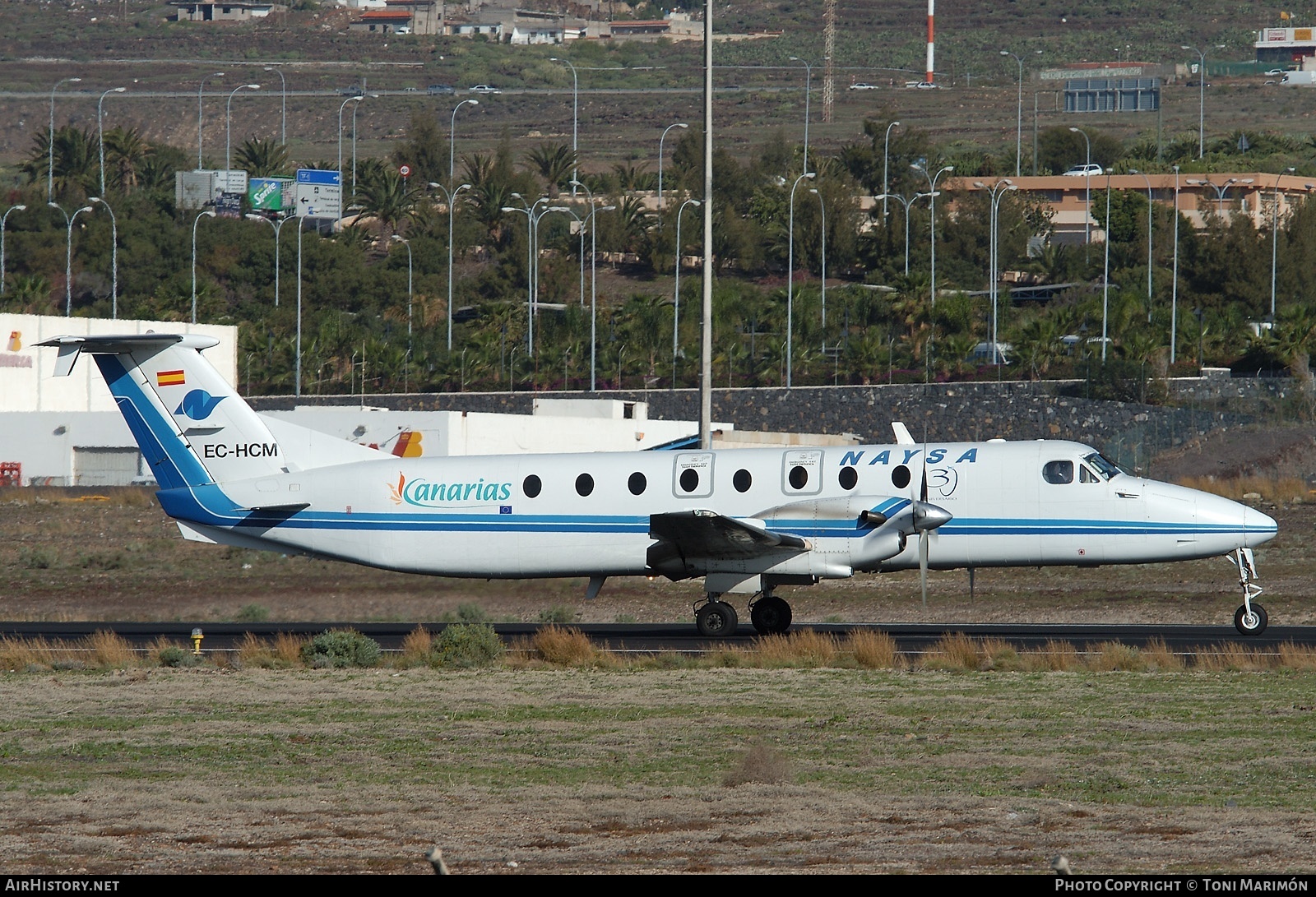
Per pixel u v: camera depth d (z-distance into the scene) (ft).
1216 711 220.84
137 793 176.96
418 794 173.68
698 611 337.72
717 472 336.70
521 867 138.00
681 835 150.00
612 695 252.01
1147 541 323.78
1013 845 143.54
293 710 240.94
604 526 340.59
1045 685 252.62
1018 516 327.47
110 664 303.68
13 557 577.02
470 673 284.61
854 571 327.06
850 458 335.26
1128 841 144.36
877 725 216.33
